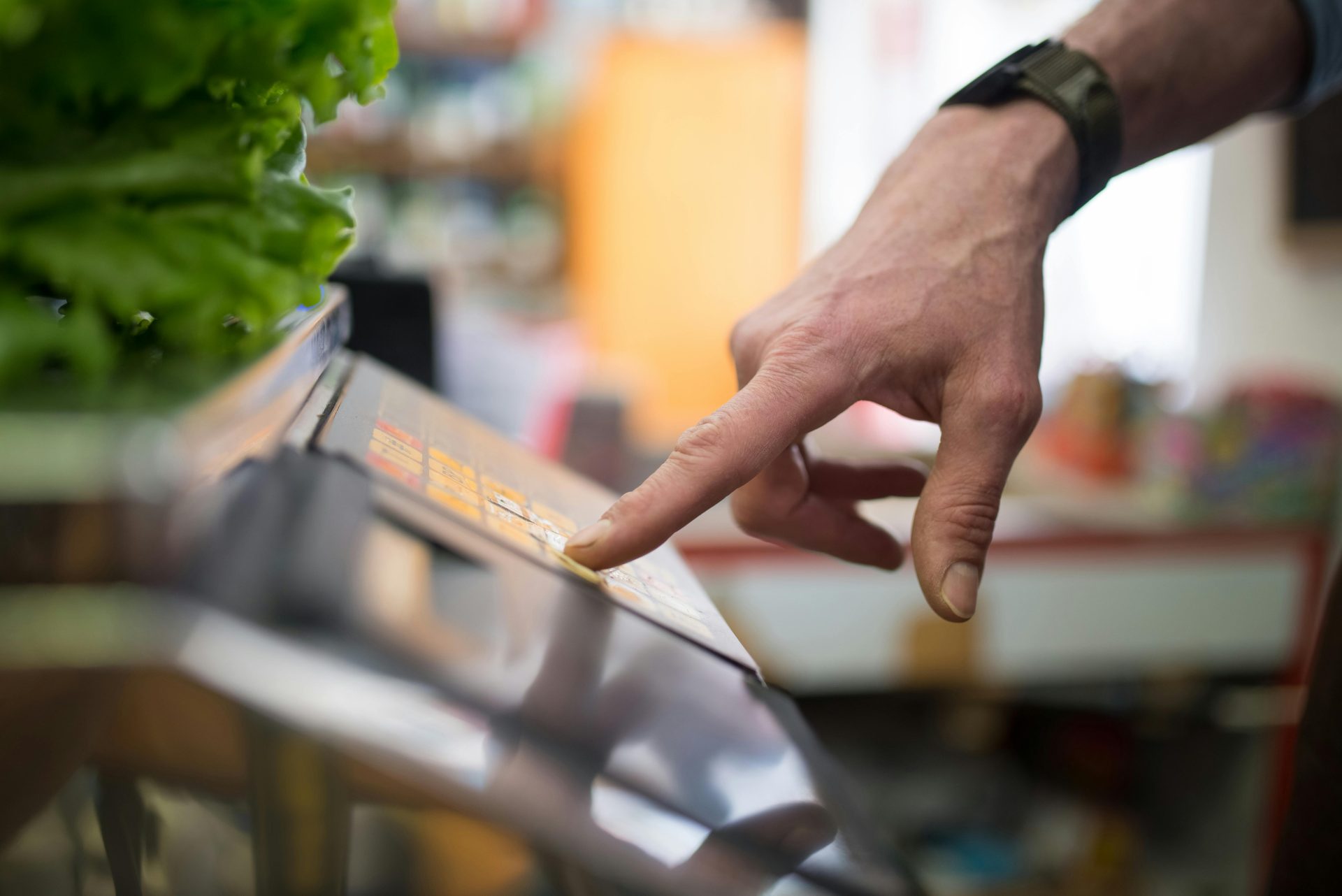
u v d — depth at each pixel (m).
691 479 0.33
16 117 0.21
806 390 0.37
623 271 2.49
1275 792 1.43
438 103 2.41
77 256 0.21
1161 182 2.02
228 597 0.18
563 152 2.43
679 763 0.23
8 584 0.15
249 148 0.24
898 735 1.63
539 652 0.24
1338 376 1.53
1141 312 2.09
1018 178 0.45
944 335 0.40
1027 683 1.53
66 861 0.18
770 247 2.50
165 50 0.21
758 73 2.41
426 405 0.41
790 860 0.21
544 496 0.38
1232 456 1.42
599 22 2.45
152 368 0.22
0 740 0.17
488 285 2.47
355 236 0.27
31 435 0.15
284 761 0.18
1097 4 0.53
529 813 0.20
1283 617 1.42
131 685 0.17
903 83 2.53
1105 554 1.39
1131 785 1.60
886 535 0.50
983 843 1.49
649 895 0.20
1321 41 0.54
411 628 0.22
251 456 0.22
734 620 1.35
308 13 0.25
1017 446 0.40
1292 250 1.63
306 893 0.19
